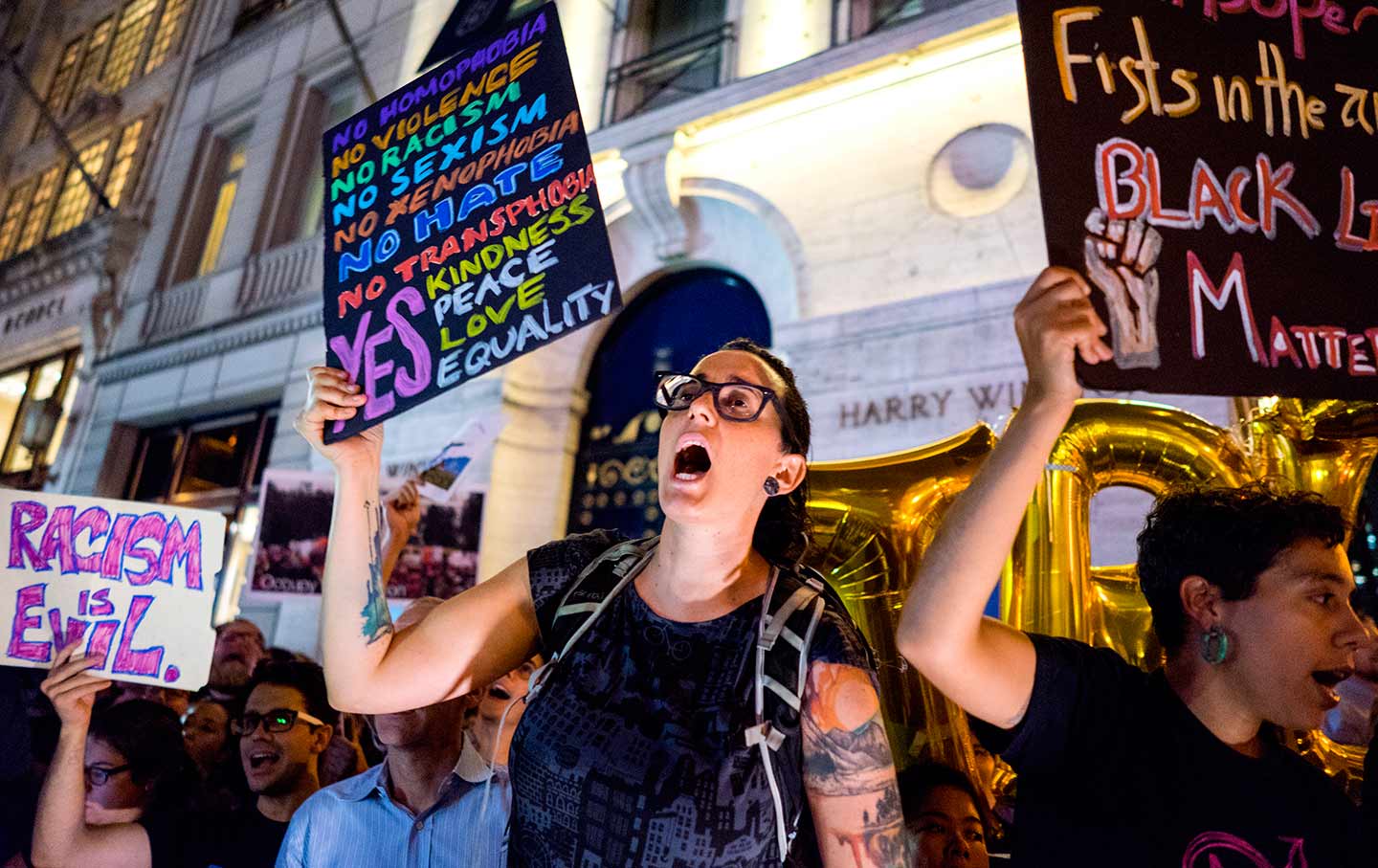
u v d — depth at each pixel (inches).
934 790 71.9
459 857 76.3
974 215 232.8
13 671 104.3
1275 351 58.0
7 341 520.4
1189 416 79.5
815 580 58.8
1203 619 57.5
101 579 88.4
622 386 304.8
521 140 70.6
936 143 244.2
